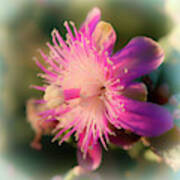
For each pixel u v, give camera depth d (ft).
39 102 0.31
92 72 0.29
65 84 0.29
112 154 0.30
